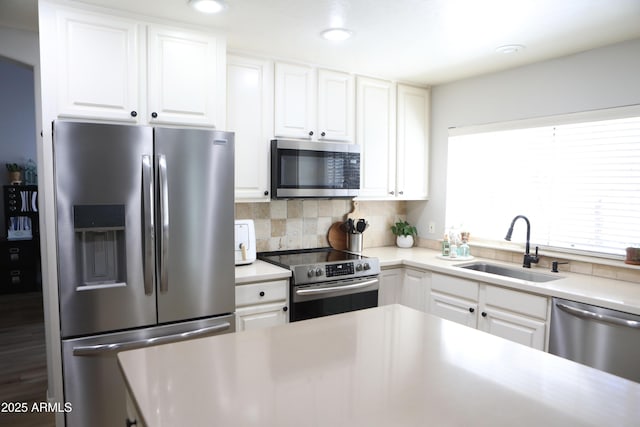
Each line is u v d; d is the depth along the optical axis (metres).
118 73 2.16
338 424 0.92
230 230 2.35
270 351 1.36
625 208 2.59
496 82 3.21
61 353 1.97
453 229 3.39
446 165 3.62
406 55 2.85
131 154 2.04
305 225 3.44
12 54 2.61
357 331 1.56
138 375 1.17
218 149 2.28
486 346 1.42
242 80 2.76
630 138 2.55
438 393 1.08
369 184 3.39
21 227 5.70
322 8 2.12
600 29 2.32
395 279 3.30
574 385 1.13
